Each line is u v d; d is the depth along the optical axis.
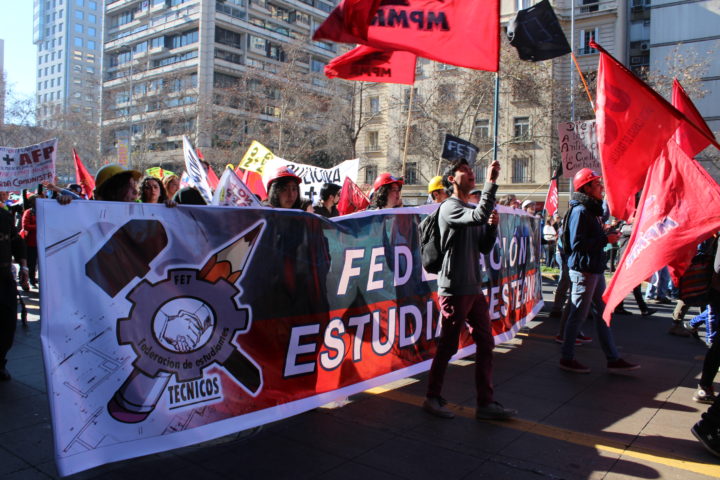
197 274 3.35
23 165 6.88
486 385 4.13
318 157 41.00
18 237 6.68
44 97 135.38
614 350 5.43
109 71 73.75
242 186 4.04
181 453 3.51
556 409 4.37
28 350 5.97
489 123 33.66
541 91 27.61
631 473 3.29
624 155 4.75
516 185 33.44
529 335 7.14
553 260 15.27
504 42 25.47
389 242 4.62
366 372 4.37
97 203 2.99
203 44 60.91
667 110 4.57
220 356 3.42
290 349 3.81
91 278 2.93
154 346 3.14
